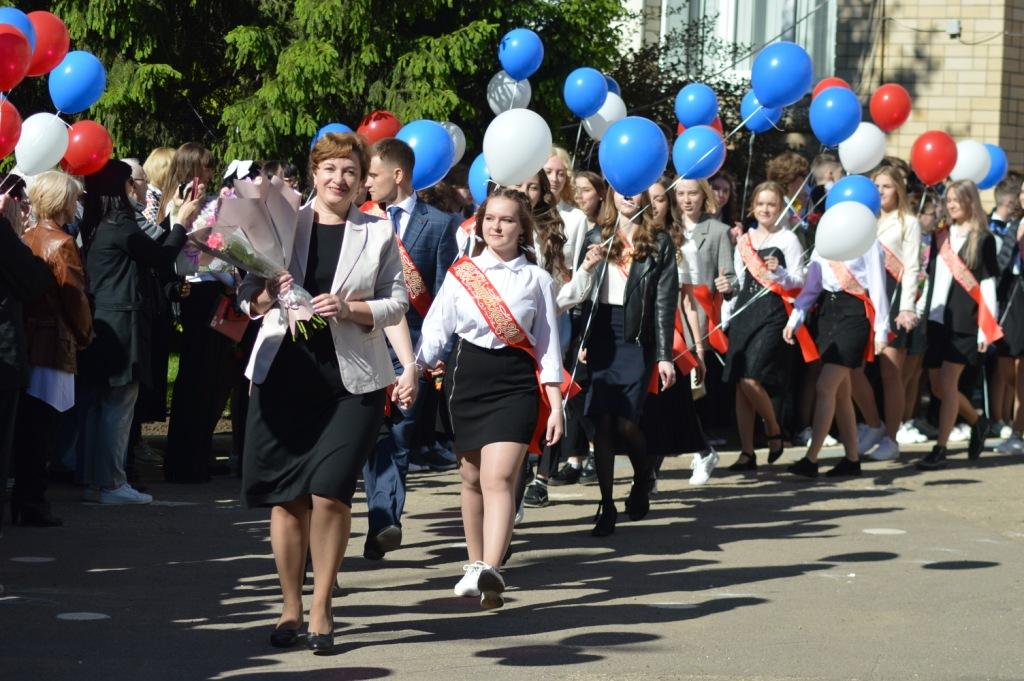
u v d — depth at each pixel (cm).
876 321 1106
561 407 670
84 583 695
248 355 1025
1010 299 1296
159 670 545
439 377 785
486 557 643
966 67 2123
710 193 1127
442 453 1144
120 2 1452
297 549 580
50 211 812
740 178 1961
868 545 841
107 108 1487
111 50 1497
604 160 816
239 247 546
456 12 1598
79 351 900
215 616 635
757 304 1121
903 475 1151
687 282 991
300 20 1505
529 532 877
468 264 671
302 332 561
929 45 2134
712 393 1267
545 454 976
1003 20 2108
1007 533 893
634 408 852
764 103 992
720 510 966
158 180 1029
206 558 761
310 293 571
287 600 585
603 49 1753
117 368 900
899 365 1222
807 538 862
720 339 1132
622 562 784
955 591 718
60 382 812
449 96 1506
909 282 1170
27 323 809
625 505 922
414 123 884
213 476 1058
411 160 786
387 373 579
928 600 696
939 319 1202
